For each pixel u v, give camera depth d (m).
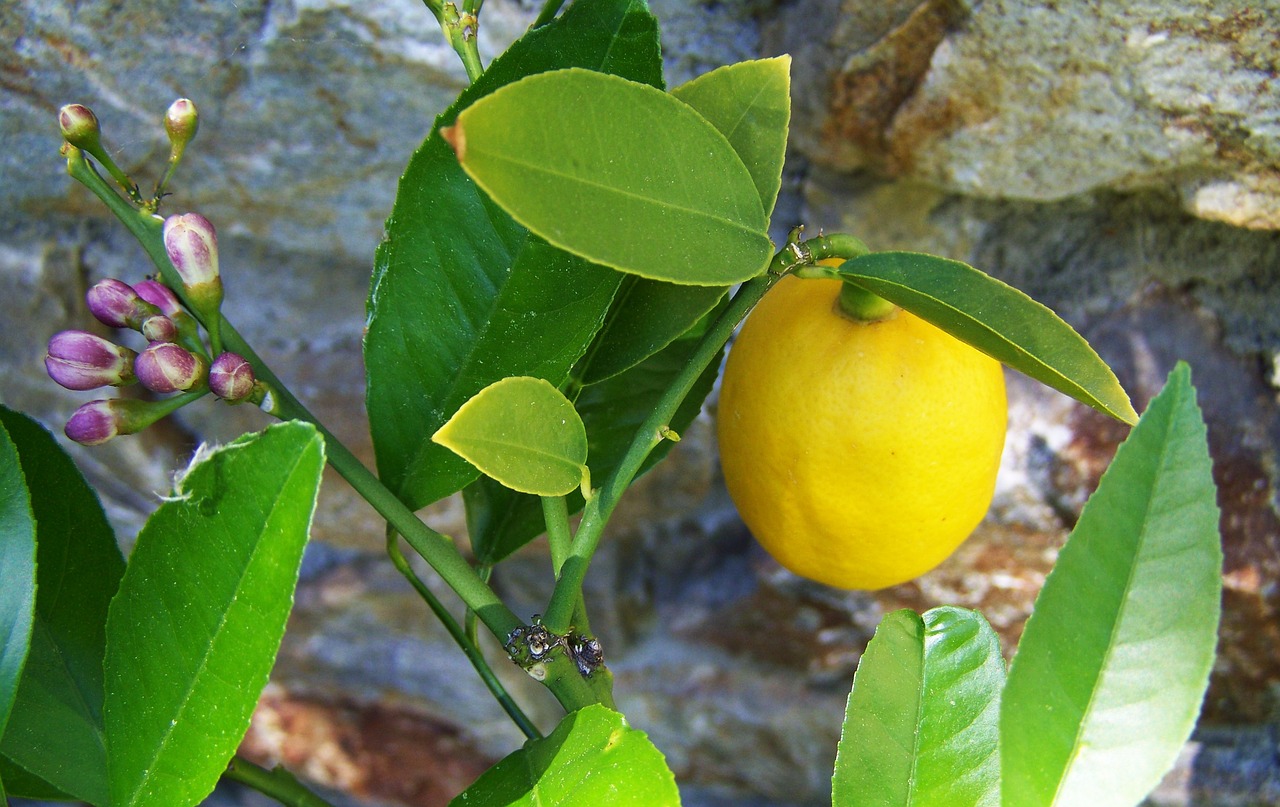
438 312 0.35
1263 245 0.45
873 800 0.34
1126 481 0.29
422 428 0.36
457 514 0.53
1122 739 0.29
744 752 0.60
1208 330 0.46
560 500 0.35
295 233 0.50
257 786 0.39
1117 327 0.47
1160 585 0.29
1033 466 0.48
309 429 0.29
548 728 0.63
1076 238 0.46
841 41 0.43
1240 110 0.40
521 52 0.34
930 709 0.34
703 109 0.34
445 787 0.66
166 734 0.31
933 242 0.47
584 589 0.56
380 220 0.50
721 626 0.56
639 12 0.34
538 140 0.28
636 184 0.30
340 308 0.52
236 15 0.45
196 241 0.32
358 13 0.44
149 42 0.45
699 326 0.40
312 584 0.60
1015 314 0.31
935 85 0.42
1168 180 0.43
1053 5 0.40
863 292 0.34
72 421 0.32
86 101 0.46
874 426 0.34
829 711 0.57
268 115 0.47
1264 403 0.46
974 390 0.35
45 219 0.50
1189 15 0.39
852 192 0.47
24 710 0.36
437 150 0.34
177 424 0.53
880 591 0.52
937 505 0.35
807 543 0.36
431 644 0.61
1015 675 0.30
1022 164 0.43
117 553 0.37
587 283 0.35
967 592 0.51
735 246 0.31
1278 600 0.47
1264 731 0.51
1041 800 0.29
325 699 0.65
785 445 0.34
